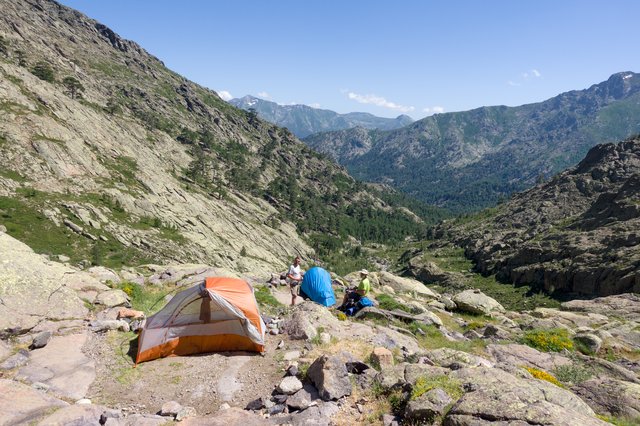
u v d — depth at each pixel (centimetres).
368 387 950
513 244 14375
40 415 746
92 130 17788
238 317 1197
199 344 1189
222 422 782
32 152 13825
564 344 1692
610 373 1357
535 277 10688
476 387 802
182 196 17525
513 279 11475
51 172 13688
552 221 16012
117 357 1116
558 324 2039
